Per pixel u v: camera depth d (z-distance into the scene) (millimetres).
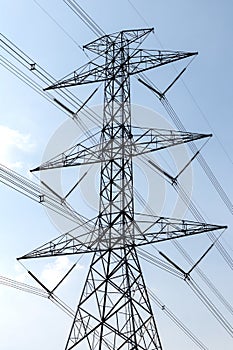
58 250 34938
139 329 33656
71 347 33312
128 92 38312
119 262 34781
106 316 33312
